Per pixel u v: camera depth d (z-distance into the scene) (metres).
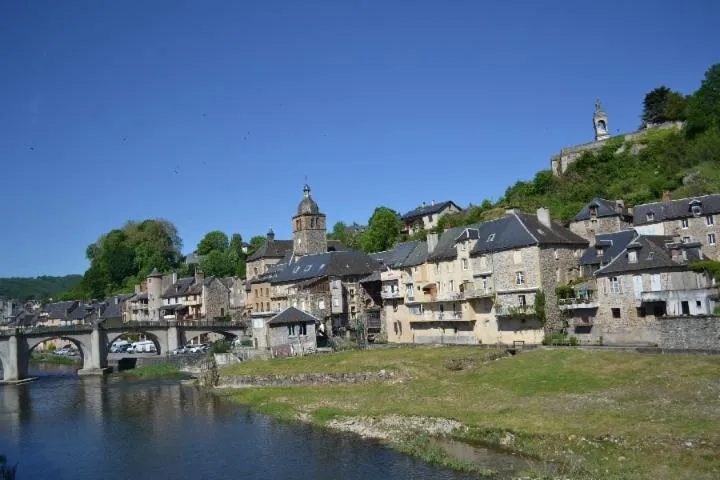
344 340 92.88
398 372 62.31
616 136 120.56
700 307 56.06
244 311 133.62
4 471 39.44
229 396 67.06
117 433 53.72
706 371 46.41
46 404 71.06
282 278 110.19
